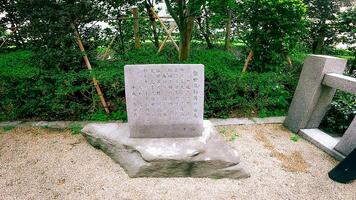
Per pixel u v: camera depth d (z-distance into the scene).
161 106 3.65
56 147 3.98
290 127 4.72
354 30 6.75
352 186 3.28
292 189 3.19
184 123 3.72
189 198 3.00
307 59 4.46
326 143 4.12
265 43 5.57
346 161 3.36
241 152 3.94
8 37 7.30
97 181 3.26
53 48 4.72
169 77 3.56
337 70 4.25
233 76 4.82
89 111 4.87
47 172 3.39
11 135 4.29
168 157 3.30
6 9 6.41
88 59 5.10
